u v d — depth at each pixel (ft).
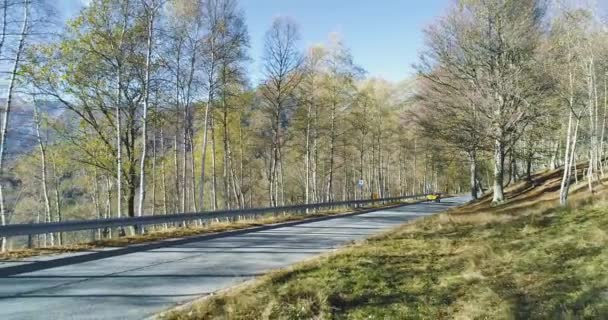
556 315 19.84
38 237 122.01
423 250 37.47
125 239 46.65
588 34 69.77
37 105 69.41
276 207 82.79
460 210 88.63
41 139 83.10
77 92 63.36
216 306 22.39
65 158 77.77
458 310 22.29
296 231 57.77
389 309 22.36
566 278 25.48
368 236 51.72
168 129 104.01
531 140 103.14
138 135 78.28
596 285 23.22
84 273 29.78
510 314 20.47
